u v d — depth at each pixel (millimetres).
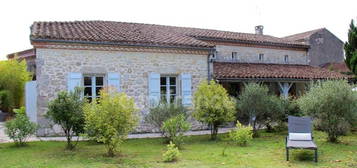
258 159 8375
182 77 13852
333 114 10578
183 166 7652
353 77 18797
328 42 31203
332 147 9914
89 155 8836
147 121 11969
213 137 11789
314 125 11281
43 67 11500
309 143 8586
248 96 12328
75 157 8547
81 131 9383
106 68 12461
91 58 12227
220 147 10125
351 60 18000
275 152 9273
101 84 12625
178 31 17797
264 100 12258
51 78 11609
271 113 12539
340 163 7938
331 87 10625
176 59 13820
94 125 8766
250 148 9906
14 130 10078
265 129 14398
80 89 9750
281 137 12133
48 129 11805
